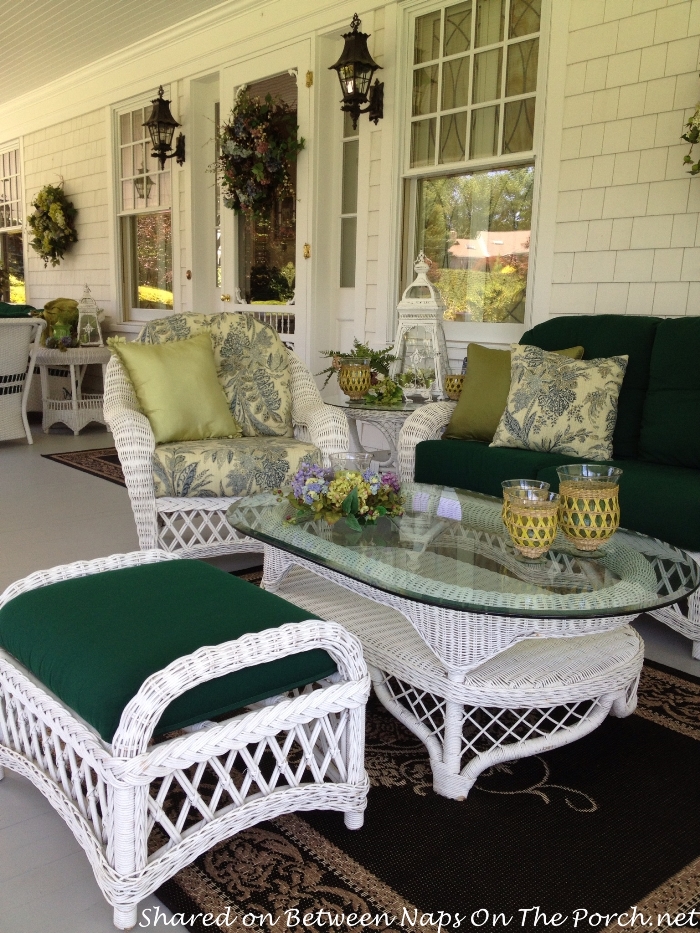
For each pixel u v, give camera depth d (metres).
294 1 5.10
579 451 2.96
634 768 1.85
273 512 2.27
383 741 1.97
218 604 1.62
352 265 5.21
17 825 1.62
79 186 7.72
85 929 1.34
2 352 5.48
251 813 1.45
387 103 4.62
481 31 4.17
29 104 8.29
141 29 6.14
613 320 3.30
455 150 4.38
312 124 5.08
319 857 1.52
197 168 6.25
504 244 4.29
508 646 1.66
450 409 3.49
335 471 2.22
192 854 1.37
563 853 1.54
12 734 1.65
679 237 3.43
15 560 3.20
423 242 4.70
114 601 1.63
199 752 1.33
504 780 1.80
